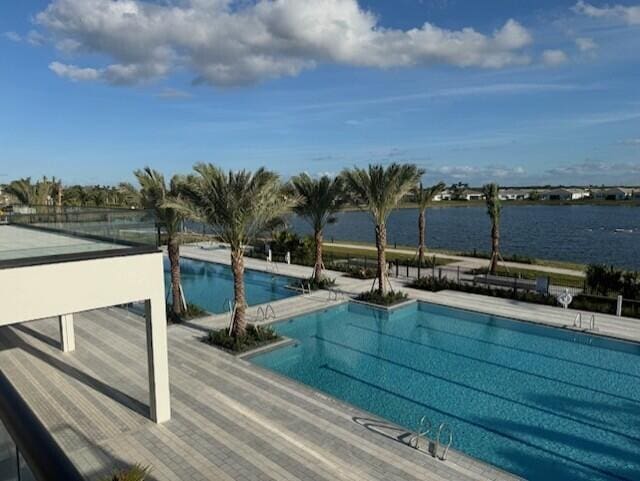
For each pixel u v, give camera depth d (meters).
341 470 7.74
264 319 16.72
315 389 10.88
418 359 13.70
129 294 8.73
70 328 13.21
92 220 9.66
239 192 13.79
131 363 12.38
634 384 11.80
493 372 12.66
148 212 10.55
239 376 11.57
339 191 20.92
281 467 7.82
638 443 9.12
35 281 7.72
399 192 19.11
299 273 25.11
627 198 126.88
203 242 37.88
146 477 7.57
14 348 13.55
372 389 11.69
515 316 16.53
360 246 37.28
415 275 23.80
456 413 10.38
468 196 128.62
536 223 71.94
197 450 8.34
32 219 12.08
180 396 10.44
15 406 1.95
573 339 15.05
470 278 22.08
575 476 8.10
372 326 16.78
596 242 46.59
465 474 7.65
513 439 9.26
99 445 8.50
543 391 11.47
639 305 16.91
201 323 16.33
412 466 7.87
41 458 1.60
